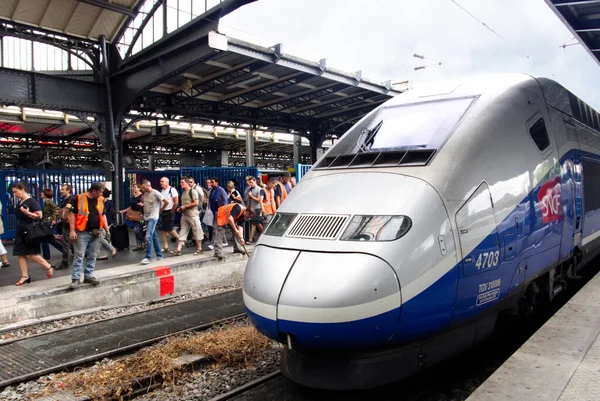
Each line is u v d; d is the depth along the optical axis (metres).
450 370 4.71
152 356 4.97
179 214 14.29
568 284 7.86
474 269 3.86
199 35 11.54
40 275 8.45
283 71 14.88
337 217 3.79
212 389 4.49
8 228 13.34
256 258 3.93
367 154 4.45
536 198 4.73
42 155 33.62
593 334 4.02
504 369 3.43
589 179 6.45
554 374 3.32
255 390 4.38
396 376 3.60
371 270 3.35
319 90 17.11
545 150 5.05
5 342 5.80
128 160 31.69
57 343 5.84
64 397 4.33
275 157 40.62
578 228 5.91
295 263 3.58
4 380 4.79
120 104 13.95
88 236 7.39
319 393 4.25
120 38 13.83
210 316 6.88
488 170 4.15
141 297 7.97
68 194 9.55
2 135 24.89
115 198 13.96
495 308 4.27
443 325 3.72
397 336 3.47
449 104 4.64
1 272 8.77
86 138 26.48
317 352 3.58
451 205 3.77
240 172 13.99
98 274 8.12
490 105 4.48
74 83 13.31
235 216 9.60
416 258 3.48
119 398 4.31
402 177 3.91
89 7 12.38
